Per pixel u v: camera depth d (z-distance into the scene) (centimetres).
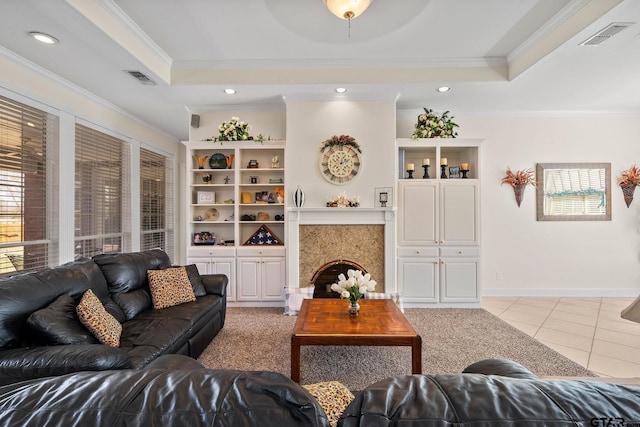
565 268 467
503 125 467
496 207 468
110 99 402
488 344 297
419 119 427
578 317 375
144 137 504
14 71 289
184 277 311
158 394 53
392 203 407
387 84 366
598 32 261
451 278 413
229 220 455
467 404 52
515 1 254
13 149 291
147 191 515
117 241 442
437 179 414
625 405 51
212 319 303
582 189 464
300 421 49
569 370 249
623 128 464
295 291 395
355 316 262
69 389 54
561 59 307
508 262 468
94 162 395
